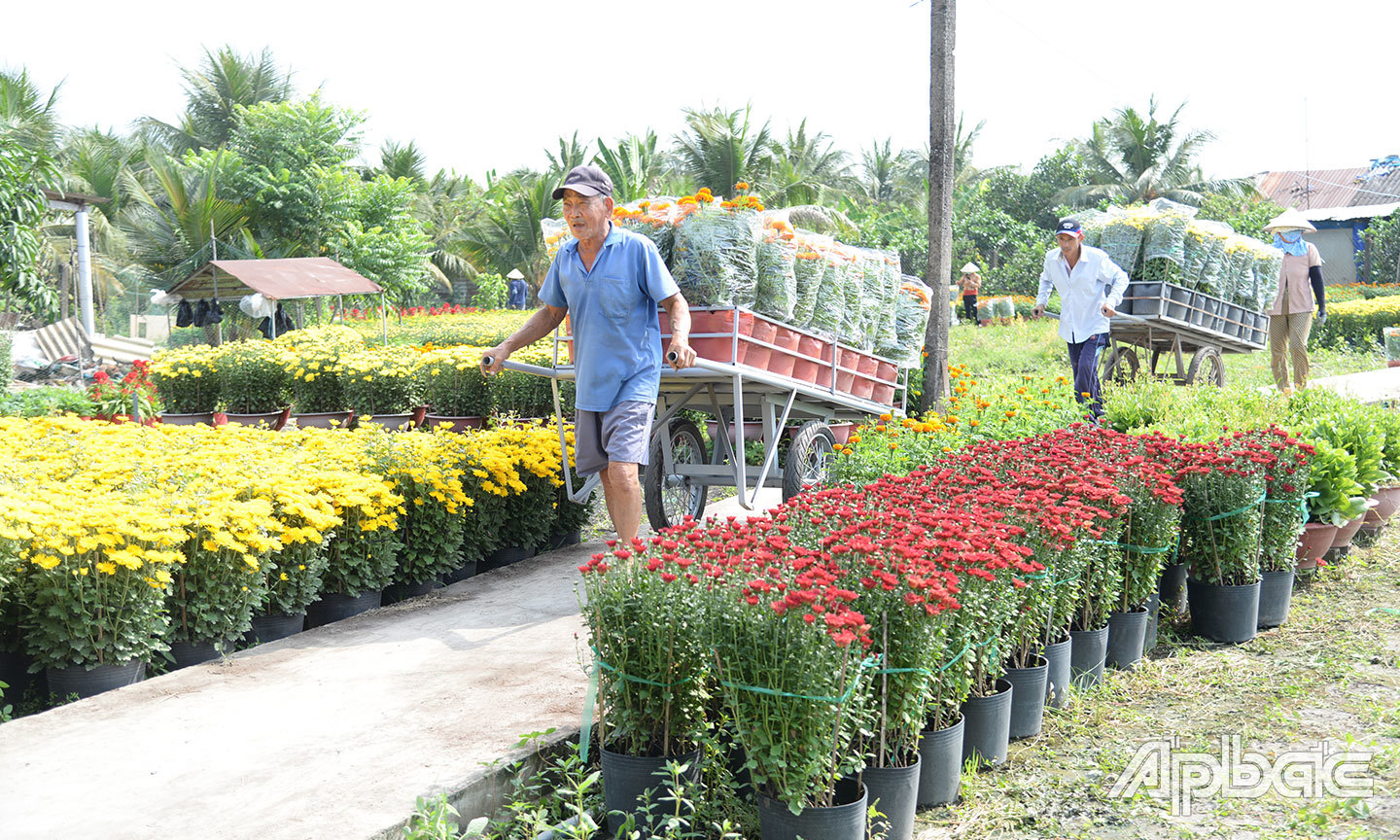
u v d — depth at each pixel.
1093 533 4.32
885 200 49.56
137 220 29.58
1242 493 5.06
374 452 6.02
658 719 3.19
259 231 30.05
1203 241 10.62
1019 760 3.85
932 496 4.50
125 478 5.47
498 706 3.79
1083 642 4.45
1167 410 7.72
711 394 6.15
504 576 5.98
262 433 7.21
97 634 4.26
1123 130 42.47
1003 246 41.97
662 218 5.97
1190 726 4.11
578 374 4.92
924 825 3.37
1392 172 45.22
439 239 40.66
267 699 3.91
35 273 13.02
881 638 3.16
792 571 3.26
